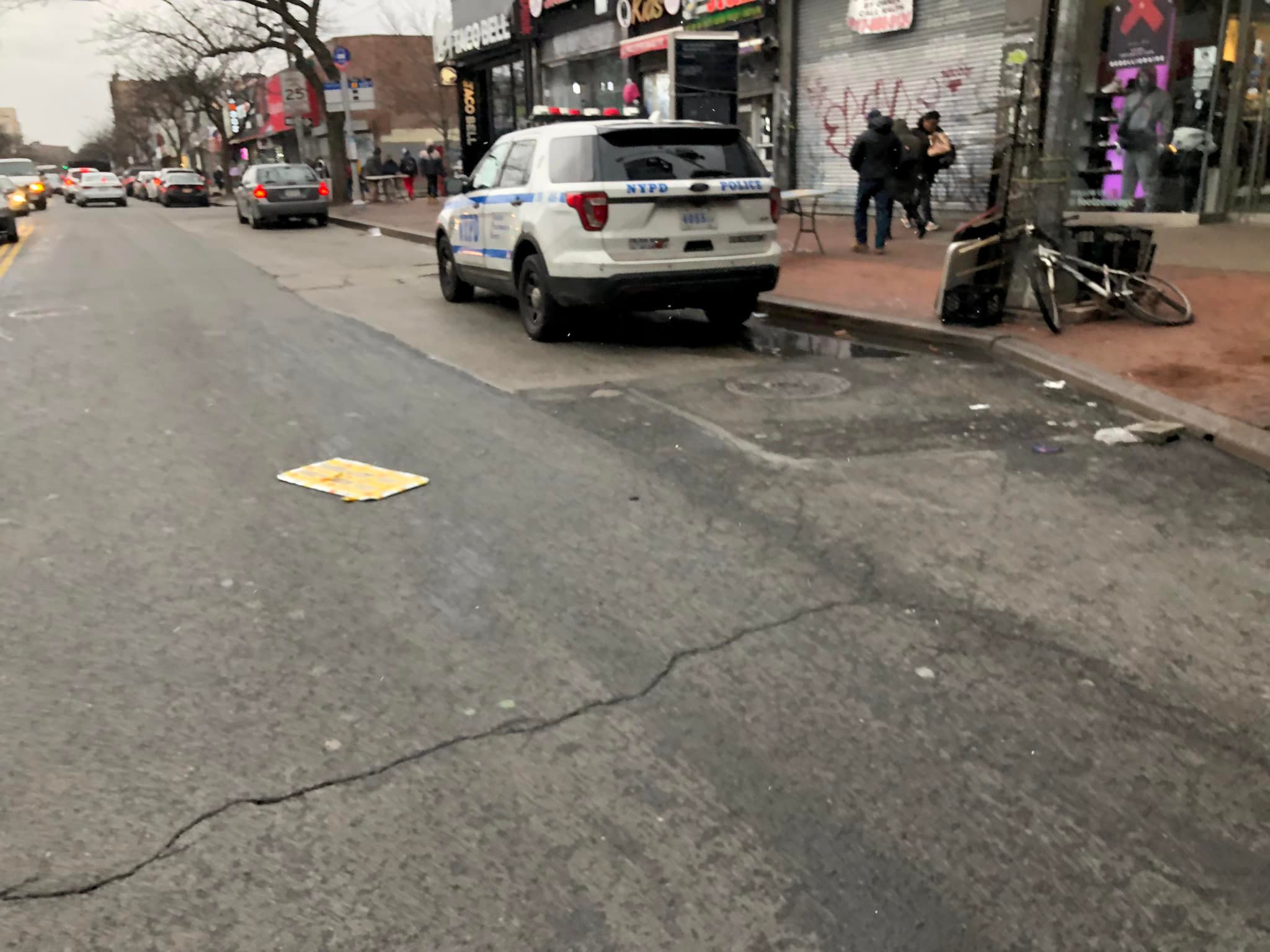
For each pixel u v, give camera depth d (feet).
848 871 8.63
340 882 8.50
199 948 7.80
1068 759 10.16
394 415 22.57
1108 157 47.39
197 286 44.86
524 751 10.28
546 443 20.36
